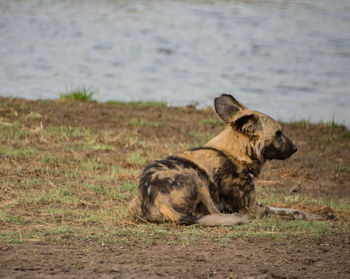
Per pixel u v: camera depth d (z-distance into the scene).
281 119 56.62
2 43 100.81
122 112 49.22
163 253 17.92
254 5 157.38
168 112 51.31
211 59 94.75
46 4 153.88
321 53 101.44
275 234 20.50
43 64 85.19
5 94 62.22
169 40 111.75
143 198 21.80
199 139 41.69
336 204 27.88
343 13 146.00
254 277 16.20
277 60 95.06
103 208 24.55
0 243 18.23
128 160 34.56
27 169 30.59
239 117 22.73
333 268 17.23
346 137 46.88
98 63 89.12
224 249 18.56
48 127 40.91
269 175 35.03
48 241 18.75
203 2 164.25
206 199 22.00
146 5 158.12
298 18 137.38
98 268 16.30
